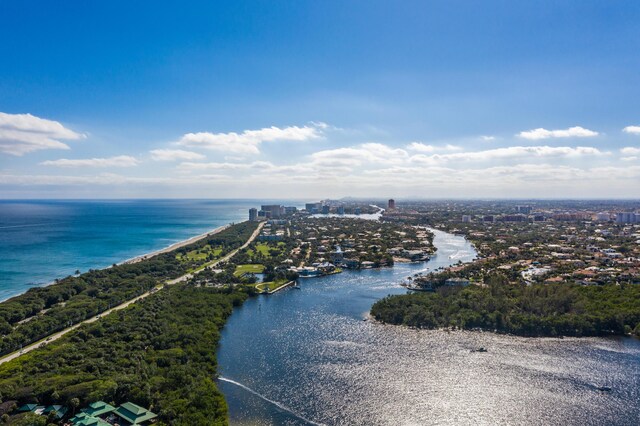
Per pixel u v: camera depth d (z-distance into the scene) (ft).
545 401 571.28
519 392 595.47
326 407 559.38
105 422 491.72
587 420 526.98
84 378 565.94
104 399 531.91
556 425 517.55
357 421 528.63
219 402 542.57
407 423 524.93
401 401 574.56
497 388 607.37
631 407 554.46
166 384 581.53
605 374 648.79
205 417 505.25
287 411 549.54
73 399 519.19
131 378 568.00
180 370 608.19
